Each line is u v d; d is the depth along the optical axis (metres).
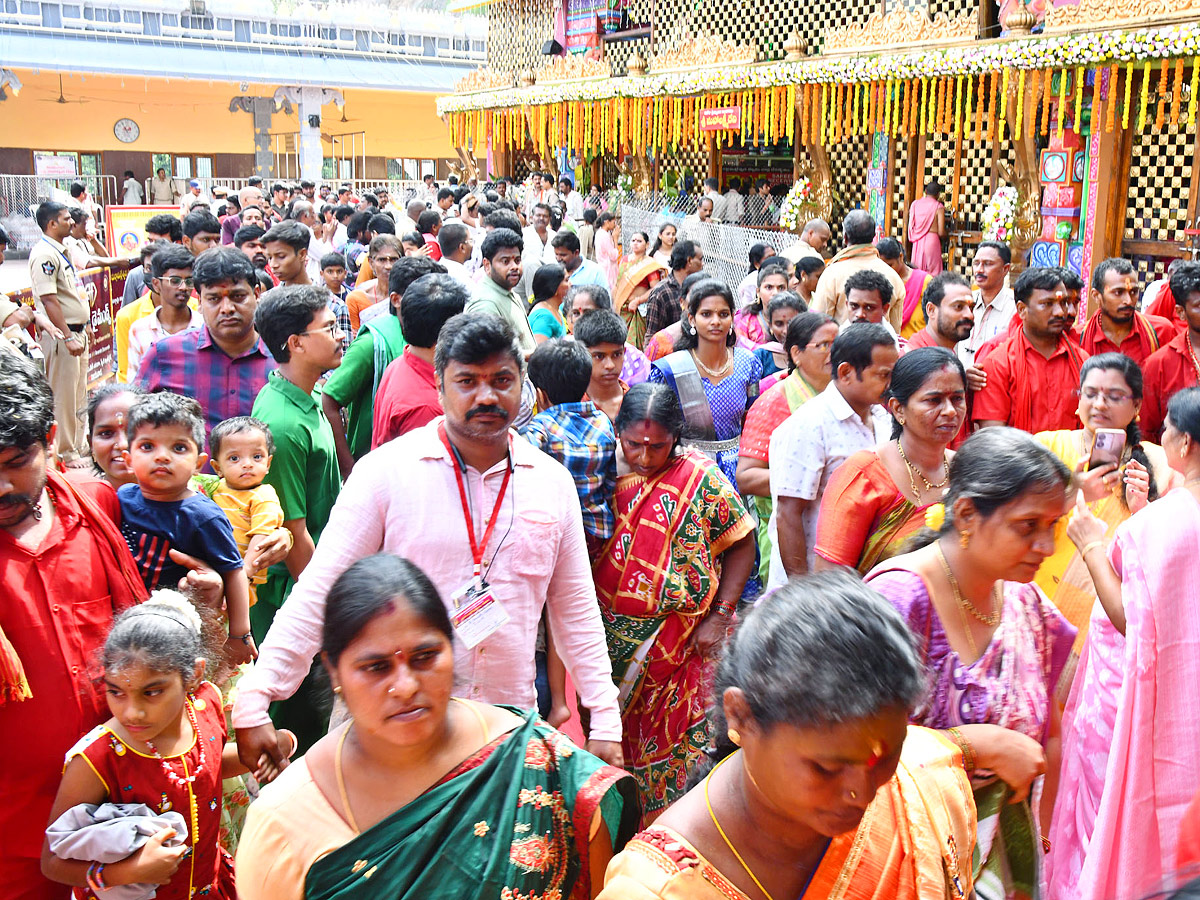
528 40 23.66
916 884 1.58
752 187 18.80
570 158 21.50
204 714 2.81
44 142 32.66
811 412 3.80
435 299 4.05
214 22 33.84
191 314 5.91
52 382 8.68
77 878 2.50
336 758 1.83
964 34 11.20
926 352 3.19
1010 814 2.01
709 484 3.39
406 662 1.73
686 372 4.93
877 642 1.41
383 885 1.73
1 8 30.42
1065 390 4.93
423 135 38.88
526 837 1.79
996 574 2.24
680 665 3.42
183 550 3.21
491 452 2.67
